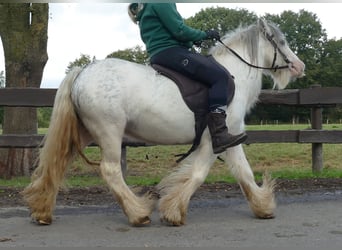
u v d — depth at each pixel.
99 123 4.95
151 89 5.01
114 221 5.39
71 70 5.14
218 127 5.01
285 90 8.35
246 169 5.53
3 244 4.50
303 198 6.59
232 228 5.06
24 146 7.87
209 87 5.12
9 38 9.91
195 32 5.16
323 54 60.75
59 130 5.01
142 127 5.09
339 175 8.37
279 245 4.45
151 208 5.23
